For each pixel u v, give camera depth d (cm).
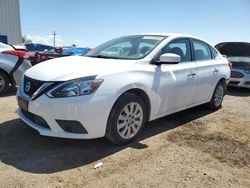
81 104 371
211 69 602
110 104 393
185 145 448
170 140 464
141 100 438
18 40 2112
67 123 378
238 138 493
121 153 405
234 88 1016
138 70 436
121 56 481
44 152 396
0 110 575
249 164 400
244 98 842
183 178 353
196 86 554
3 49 725
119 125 414
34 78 402
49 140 434
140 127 448
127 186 328
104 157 391
